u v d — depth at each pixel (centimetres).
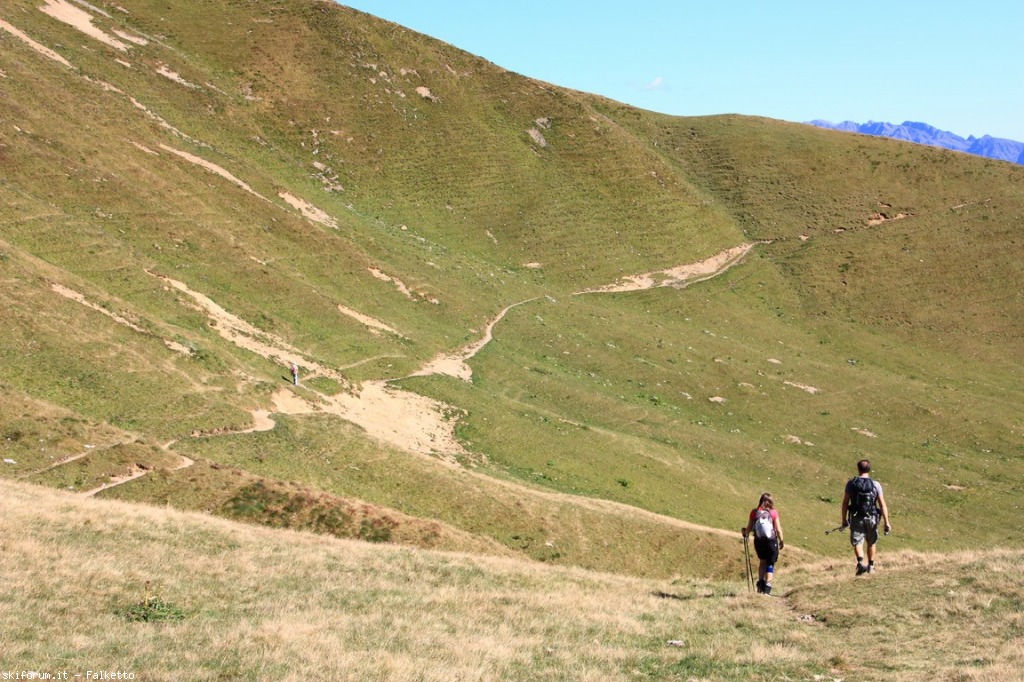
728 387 8106
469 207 11500
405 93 13075
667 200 12900
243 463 4022
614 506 4847
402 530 3478
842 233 12988
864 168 14700
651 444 6419
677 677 1431
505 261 10750
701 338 9600
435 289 8788
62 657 1307
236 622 1600
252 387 4975
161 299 5881
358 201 10831
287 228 8356
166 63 11200
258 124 11406
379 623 1678
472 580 2252
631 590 2289
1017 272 12000
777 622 1802
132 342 4812
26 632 1412
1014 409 8612
